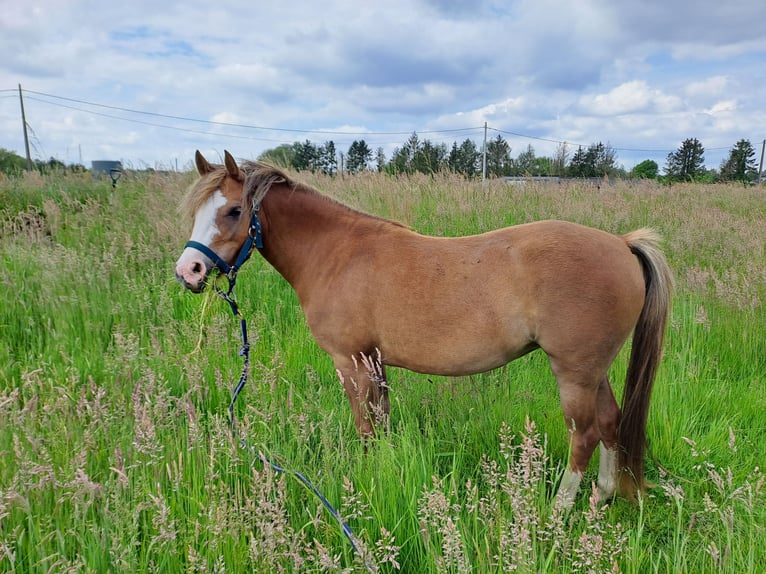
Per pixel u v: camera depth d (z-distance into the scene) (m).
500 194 8.12
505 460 3.00
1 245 6.30
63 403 2.83
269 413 3.04
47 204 7.04
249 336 4.50
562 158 23.92
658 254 2.70
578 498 2.79
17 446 2.26
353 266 2.90
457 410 3.41
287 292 5.65
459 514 2.40
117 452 2.38
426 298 2.68
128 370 3.56
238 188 3.00
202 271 2.91
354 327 2.90
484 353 2.66
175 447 2.66
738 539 2.30
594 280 2.46
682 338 4.52
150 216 6.94
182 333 4.65
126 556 2.08
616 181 11.58
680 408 3.56
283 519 2.11
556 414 3.45
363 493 2.45
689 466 3.06
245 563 2.08
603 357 2.54
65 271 5.29
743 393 3.81
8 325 4.69
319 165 10.45
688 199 10.16
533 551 2.04
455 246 2.75
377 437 2.97
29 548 2.06
